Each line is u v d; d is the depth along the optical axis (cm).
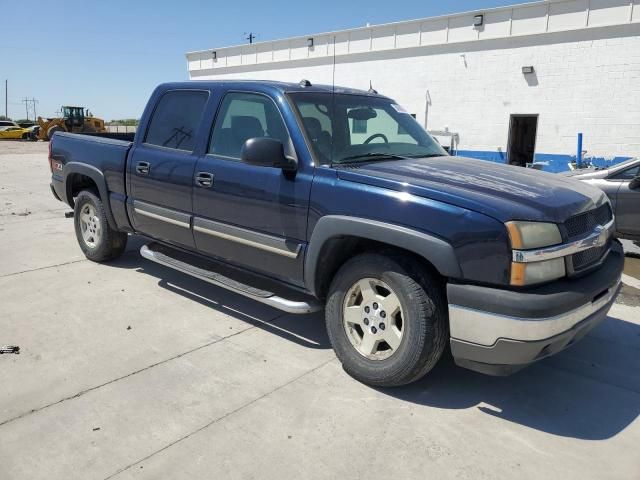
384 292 340
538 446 289
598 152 1560
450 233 296
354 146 395
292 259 377
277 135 388
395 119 454
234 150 419
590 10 1521
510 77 1700
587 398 340
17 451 277
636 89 1478
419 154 424
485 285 293
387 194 321
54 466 266
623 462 278
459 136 1844
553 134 1641
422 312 311
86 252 605
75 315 453
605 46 1509
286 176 373
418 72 1916
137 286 528
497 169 381
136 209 509
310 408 320
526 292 286
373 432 298
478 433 300
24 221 845
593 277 319
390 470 268
